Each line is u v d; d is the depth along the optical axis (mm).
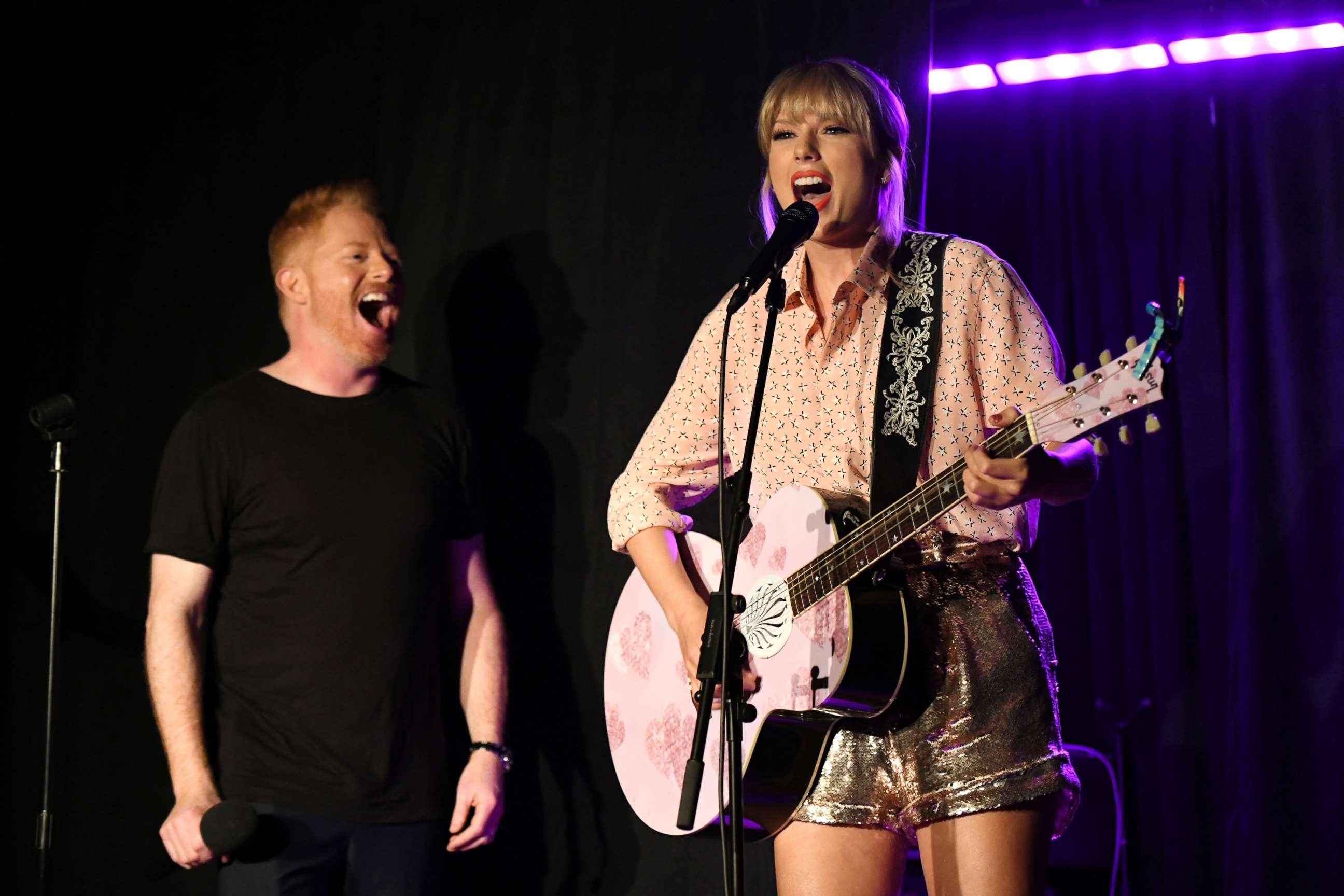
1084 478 2785
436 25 5047
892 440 3080
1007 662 2877
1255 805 6750
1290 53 7043
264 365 4926
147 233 5117
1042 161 8031
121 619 4855
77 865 4754
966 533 2947
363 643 3719
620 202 4719
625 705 3814
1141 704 7598
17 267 5105
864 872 3002
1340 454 6840
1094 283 7867
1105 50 6852
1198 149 7637
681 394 3699
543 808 4492
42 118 5176
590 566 4547
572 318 4707
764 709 3213
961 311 3104
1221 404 7461
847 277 3342
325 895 3666
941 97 8156
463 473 4156
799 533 3217
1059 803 2875
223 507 3805
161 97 5199
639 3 4812
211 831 3336
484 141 4918
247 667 3699
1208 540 7414
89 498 4961
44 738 4840
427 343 4863
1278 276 7023
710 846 4301
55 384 5051
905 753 2934
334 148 5055
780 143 3338
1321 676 6742
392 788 3678
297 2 5184
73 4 5246
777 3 4602
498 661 4152
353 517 3812
